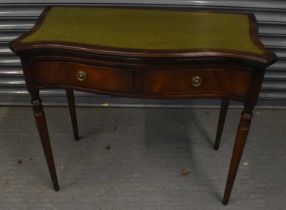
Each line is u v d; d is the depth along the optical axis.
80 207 1.36
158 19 1.22
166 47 1.01
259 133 1.71
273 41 1.66
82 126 1.75
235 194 1.41
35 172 1.51
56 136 1.70
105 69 1.05
